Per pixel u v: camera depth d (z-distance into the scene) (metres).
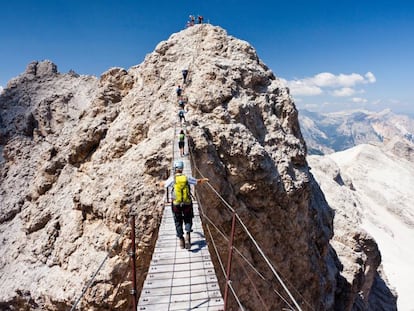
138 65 37.59
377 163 173.38
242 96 30.17
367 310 49.59
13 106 57.25
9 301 25.36
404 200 149.75
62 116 51.78
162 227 13.52
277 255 26.09
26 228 31.02
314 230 31.48
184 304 9.30
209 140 25.08
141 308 9.10
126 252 21.00
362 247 47.88
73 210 27.20
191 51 34.47
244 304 23.72
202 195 22.67
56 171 35.47
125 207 21.67
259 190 25.81
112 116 33.81
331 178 104.06
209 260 11.22
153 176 22.44
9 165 48.28
